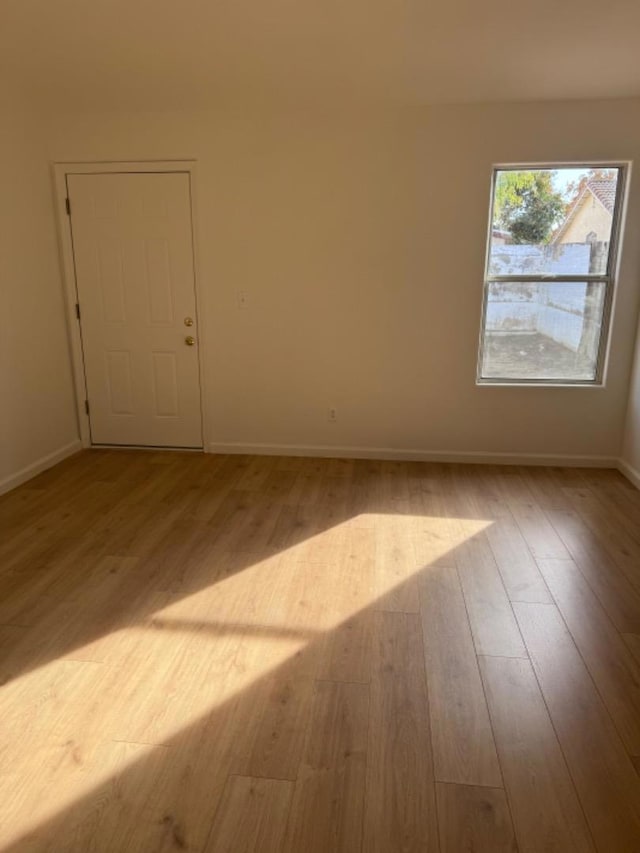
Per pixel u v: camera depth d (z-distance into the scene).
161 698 1.98
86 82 3.61
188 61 3.26
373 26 2.84
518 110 3.85
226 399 4.58
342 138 4.03
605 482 4.06
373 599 2.59
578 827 1.53
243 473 4.21
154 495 3.79
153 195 4.25
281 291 4.32
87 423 4.75
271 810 1.57
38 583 2.71
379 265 4.21
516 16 2.73
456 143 3.95
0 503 3.65
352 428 4.53
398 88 3.63
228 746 1.78
